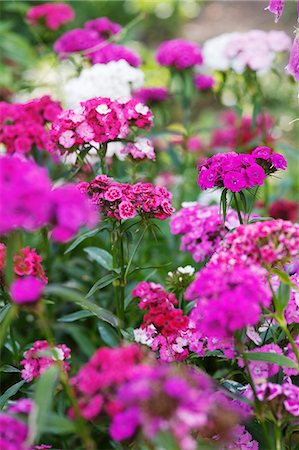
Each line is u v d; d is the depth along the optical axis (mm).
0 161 2732
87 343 4461
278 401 3254
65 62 7176
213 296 3014
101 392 2768
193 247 4938
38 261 3803
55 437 4270
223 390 3357
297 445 3891
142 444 3000
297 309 3887
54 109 5051
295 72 4559
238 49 6602
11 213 2598
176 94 6992
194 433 3354
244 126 7832
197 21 15875
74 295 2980
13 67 9508
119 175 6180
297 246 3377
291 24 14883
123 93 5750
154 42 14961
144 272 5680
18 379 4727
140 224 4363
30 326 5312
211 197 6535
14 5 8039
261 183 4094
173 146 7254
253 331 3770
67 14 7762
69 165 5375
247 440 3648
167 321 3854
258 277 3201
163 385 2426
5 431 2736
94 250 4855
